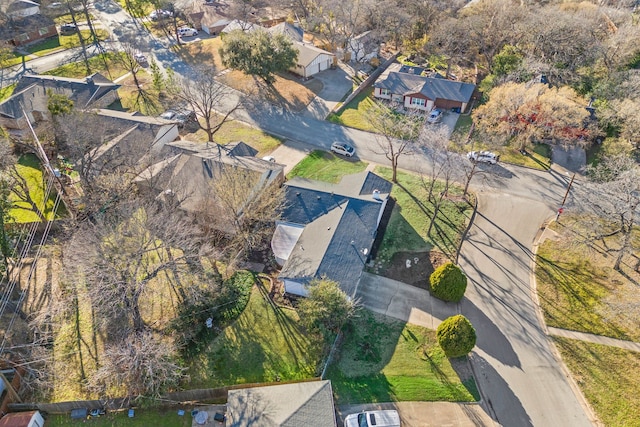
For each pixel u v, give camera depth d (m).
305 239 33.69
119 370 25.08
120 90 60.06
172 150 42.59
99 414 24.97
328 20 74.62
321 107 56.69
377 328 29.58
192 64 67.25
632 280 32.19
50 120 46.09
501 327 29.73
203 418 24.34
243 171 37.22
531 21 59.94
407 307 31.08
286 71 64.94
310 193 36.94
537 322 30.05
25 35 73.19
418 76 57.56
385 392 26.06
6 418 23.39
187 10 79.94
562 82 55.62
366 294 31.98
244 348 28.16
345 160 46.94
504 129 46.81
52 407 24.83
